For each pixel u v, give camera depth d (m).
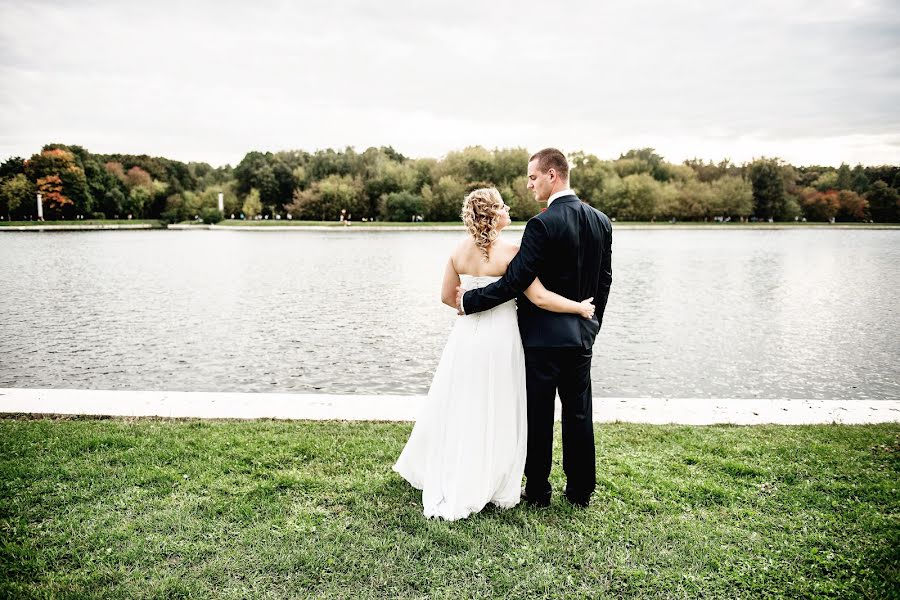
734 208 79.88
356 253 28.50
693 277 19.23
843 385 7.51
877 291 15.98
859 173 88.81
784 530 2.99
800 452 4.07
